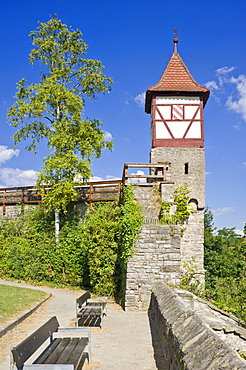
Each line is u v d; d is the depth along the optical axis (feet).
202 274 56.29
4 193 71.46
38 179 59.62
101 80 65.46
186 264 56.90
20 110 59.82
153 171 58.95
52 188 63.10
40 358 15.34
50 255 55.21
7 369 17.12
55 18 64.49
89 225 49.19
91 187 60.64
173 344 15.99
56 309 34.45
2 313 29.04
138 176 46.65
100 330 26.37
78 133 61.00
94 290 47.91
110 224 47.24
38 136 64.64
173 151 61.00
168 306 21.71
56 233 58.29
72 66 64.69
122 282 39.93
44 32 64.28
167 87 62.34
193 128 61.77
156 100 62.39
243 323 32.45
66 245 54.39
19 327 26.22
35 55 63.72
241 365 9.80
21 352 13.58
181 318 17.37
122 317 31.55
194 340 13.61
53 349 16.72
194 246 58.03
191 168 60.54
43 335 16.39
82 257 52.85
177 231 36.14
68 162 58.49
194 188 59.88
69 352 16.17
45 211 62.23
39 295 40.98
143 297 34.81
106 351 20.92
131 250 35.86
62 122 60.08
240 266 82.89
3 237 62.54
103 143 64.34
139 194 46.16
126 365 18.47
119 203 53.98
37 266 55.11
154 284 35.06
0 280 55.98
